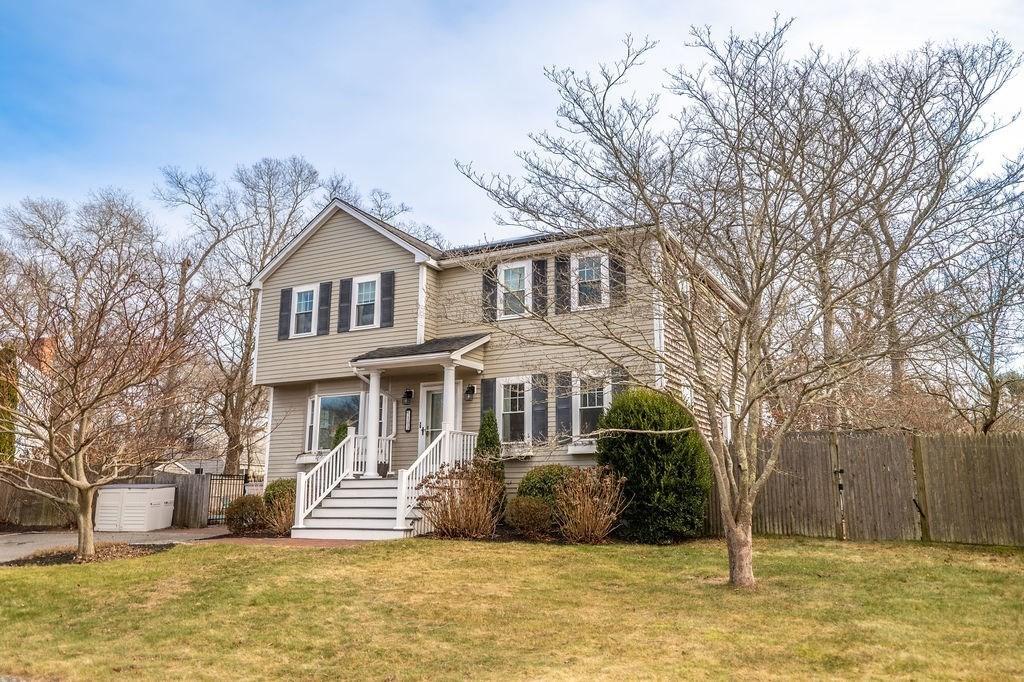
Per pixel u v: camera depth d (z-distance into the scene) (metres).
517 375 17.08
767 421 16.12
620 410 14.36
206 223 33.38
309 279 20.34
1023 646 6.91
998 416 15.06
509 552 12.45
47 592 9.95
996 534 12.13
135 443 13.49
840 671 6.32
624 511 14.05
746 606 8.64
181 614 8.80
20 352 11.80
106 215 26.69
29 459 13.14
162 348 12.38
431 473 15.22
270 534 16.22
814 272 11.19
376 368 17.34
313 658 7.18
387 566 11.26
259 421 34.50
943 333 8.91
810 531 13.68
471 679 6.42
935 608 8.38
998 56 9.39
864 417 15.54
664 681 6.20
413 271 18.83
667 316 10.98
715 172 9.86
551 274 15.89
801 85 9.14
